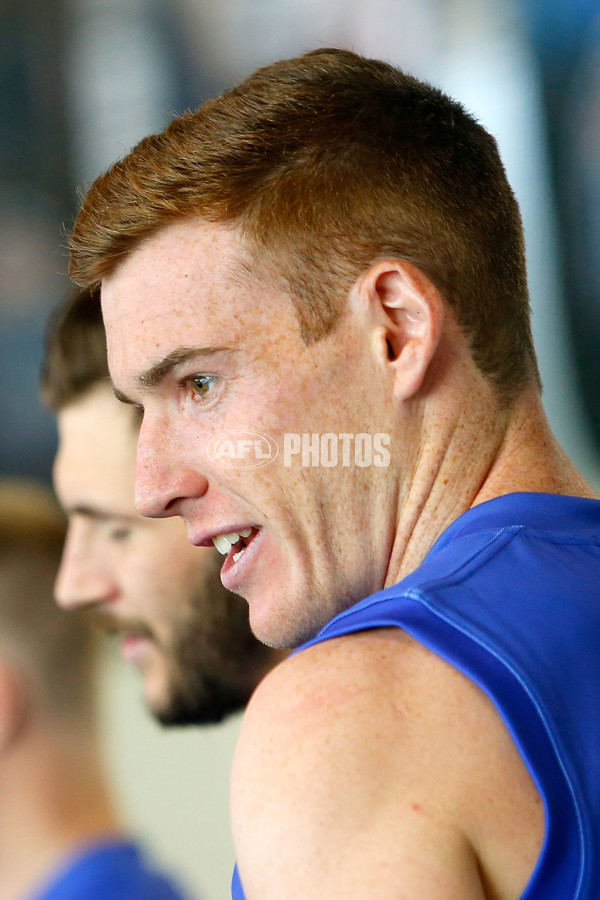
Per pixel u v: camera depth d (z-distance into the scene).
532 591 2.16
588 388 10.40
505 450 2.64
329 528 2.57
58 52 11.08
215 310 2.47
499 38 10.33
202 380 2.57
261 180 2.46
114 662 5.65
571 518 2.46
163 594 4.53
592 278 10.41
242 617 4.53
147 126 11.12
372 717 1.90
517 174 10.41
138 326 2.54
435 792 1.83
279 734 1.93
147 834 6.92
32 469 10.99
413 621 2.05
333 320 2.49
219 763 7.88
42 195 11.12
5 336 11.00
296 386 2.50
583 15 10.01
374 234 2.50
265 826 1.86
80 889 3.86
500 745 1.90
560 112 10.34
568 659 2.03
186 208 2.45
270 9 10.70
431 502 2.57
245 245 2.46
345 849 1.78
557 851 1.85
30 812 3.99
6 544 4.57
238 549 2.76
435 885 1.74
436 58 10.45
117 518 4.51
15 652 4.16
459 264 2.56
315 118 2.53
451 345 2.56
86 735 4.22
